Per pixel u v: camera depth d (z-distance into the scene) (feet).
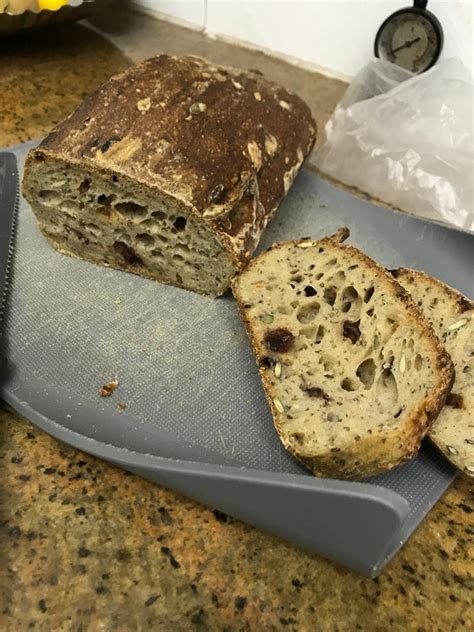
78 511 0.75
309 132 1.23
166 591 0.69
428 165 1.32
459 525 0.79
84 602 0.67
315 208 1.25
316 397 0.83
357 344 0.87
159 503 0.77
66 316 0.99
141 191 0.96
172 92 1.06
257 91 1.15
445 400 0.82
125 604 0.68
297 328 0.92
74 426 0.83
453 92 1.36
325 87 1.67
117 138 0.98
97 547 0.72
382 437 0.76
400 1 1.49
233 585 0.70
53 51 1.66
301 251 1.00
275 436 0.85
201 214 0.95
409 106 1.37
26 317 0.98
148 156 0.97
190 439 0.84
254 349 0.90
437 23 1.39
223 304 1.05
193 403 0.89
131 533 0.73
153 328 0.99
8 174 1.18
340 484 0.67
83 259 1.11
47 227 1.08
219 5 1.74
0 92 1.47
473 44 1.42
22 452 0.80
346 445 0.76
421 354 0.82
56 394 0.87
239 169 1.01
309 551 0.74
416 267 1.16
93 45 1.72
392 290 0.88
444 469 0.82
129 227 1.02
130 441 0.83
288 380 0.86
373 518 0.66
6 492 0.76
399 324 0.85
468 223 1.28
